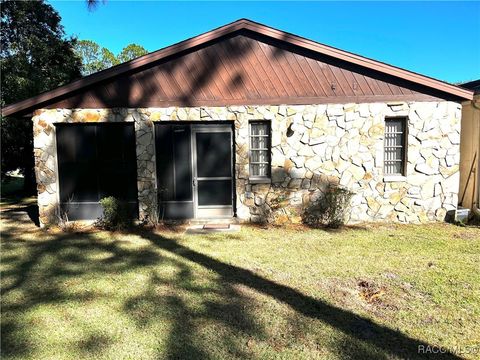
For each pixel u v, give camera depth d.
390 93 8.66
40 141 8.64
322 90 8.64
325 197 8.66
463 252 6.40
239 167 8.77
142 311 4.19
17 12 15.53
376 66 8.47
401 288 4.80
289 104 8.65
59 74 16.30
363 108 8.65
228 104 8.64
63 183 8.91
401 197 8.85
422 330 3.73
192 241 7.29
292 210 8.80
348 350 3.39
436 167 8.83
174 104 8.62
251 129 8.91
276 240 7.30
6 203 13.79
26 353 3.38
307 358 3.27
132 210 8.89
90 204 8.94
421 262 5.84
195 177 8.99
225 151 8.96
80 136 8.85
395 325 3.84
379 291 4.70
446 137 8.79
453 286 4.85
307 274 5.34
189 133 8.91
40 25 16.78
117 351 3.39
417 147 8.77
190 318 4.01
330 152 8.73
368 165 8.77
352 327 3.80
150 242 7.27
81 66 18.88
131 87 8.59
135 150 8.84
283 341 3.54
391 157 8.97
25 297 4.64
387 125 8.90
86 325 3.88
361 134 8.70
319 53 8.53
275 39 8.53
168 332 3.71
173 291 4.77
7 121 14.34
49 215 8.80
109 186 8.95
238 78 8.62
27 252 6.65
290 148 8.72
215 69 8.60
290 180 8.76
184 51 8.55
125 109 8.61
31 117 8.73
